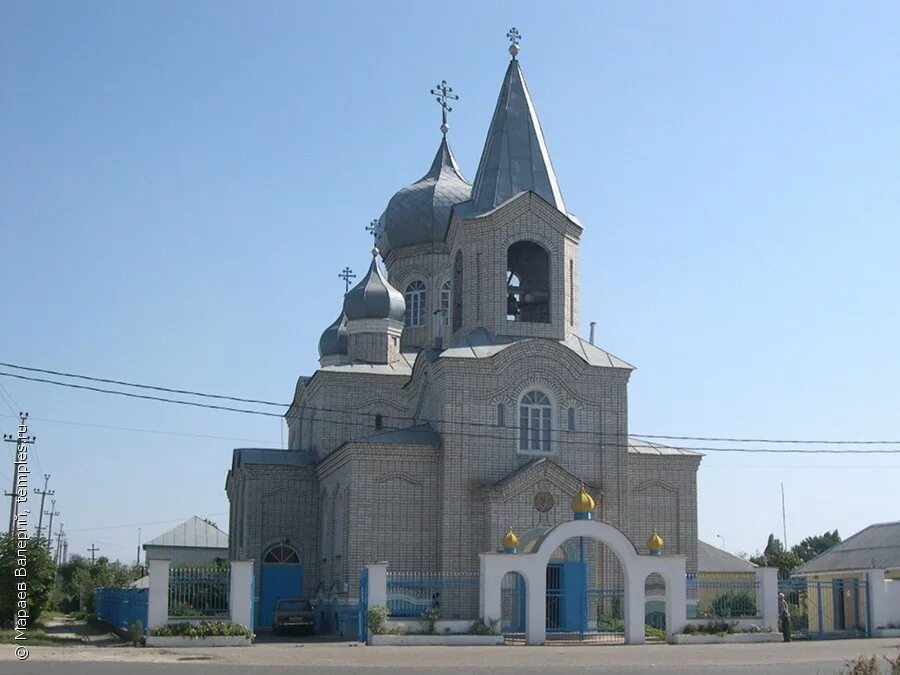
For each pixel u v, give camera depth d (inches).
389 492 1891.0
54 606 2048.5
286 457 2289.6
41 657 1261.1
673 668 1179.3
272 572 2206.0
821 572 2247.8
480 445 1894.7
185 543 3176.7
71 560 4389.8
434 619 1603.1
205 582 1595.7
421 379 2069.4
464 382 1908.2
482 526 1865.2
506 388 1924.2
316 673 1083.9
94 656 1295.5
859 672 942.4
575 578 1800.0
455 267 2105.1
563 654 1375.5
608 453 1953.7
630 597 1648.6
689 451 2095.2
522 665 1200.2
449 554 1843.0
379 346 2375.7
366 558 1860.2
